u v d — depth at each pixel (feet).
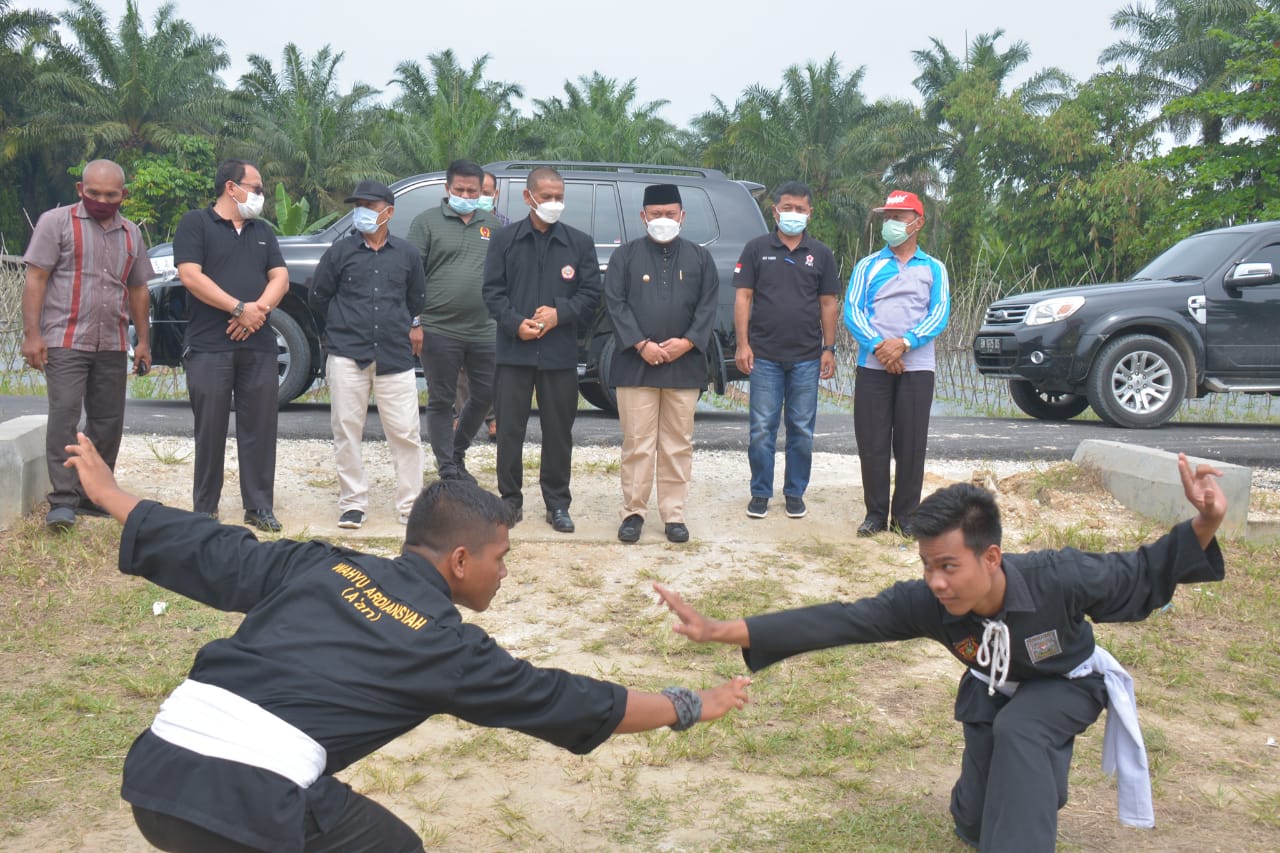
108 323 19.20
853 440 30.35
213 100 178.60
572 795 12.03
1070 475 24.25
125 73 173.99
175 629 16.02
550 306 20.17
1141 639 17.03
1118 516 22.80
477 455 26.76
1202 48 136.15
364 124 176.24
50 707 13.55
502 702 7.73
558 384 20.54
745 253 21.70
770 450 21.97
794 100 174.09
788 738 13.43
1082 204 118.62
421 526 8.29
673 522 20.71
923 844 11.11
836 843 11.10
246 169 19.39
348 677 7.38
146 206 153.38
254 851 7.08
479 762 12.73
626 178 32.76
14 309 46.26
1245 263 35.01
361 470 20.65
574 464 25.99
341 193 168.14
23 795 11.60
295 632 7.55
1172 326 34.71
